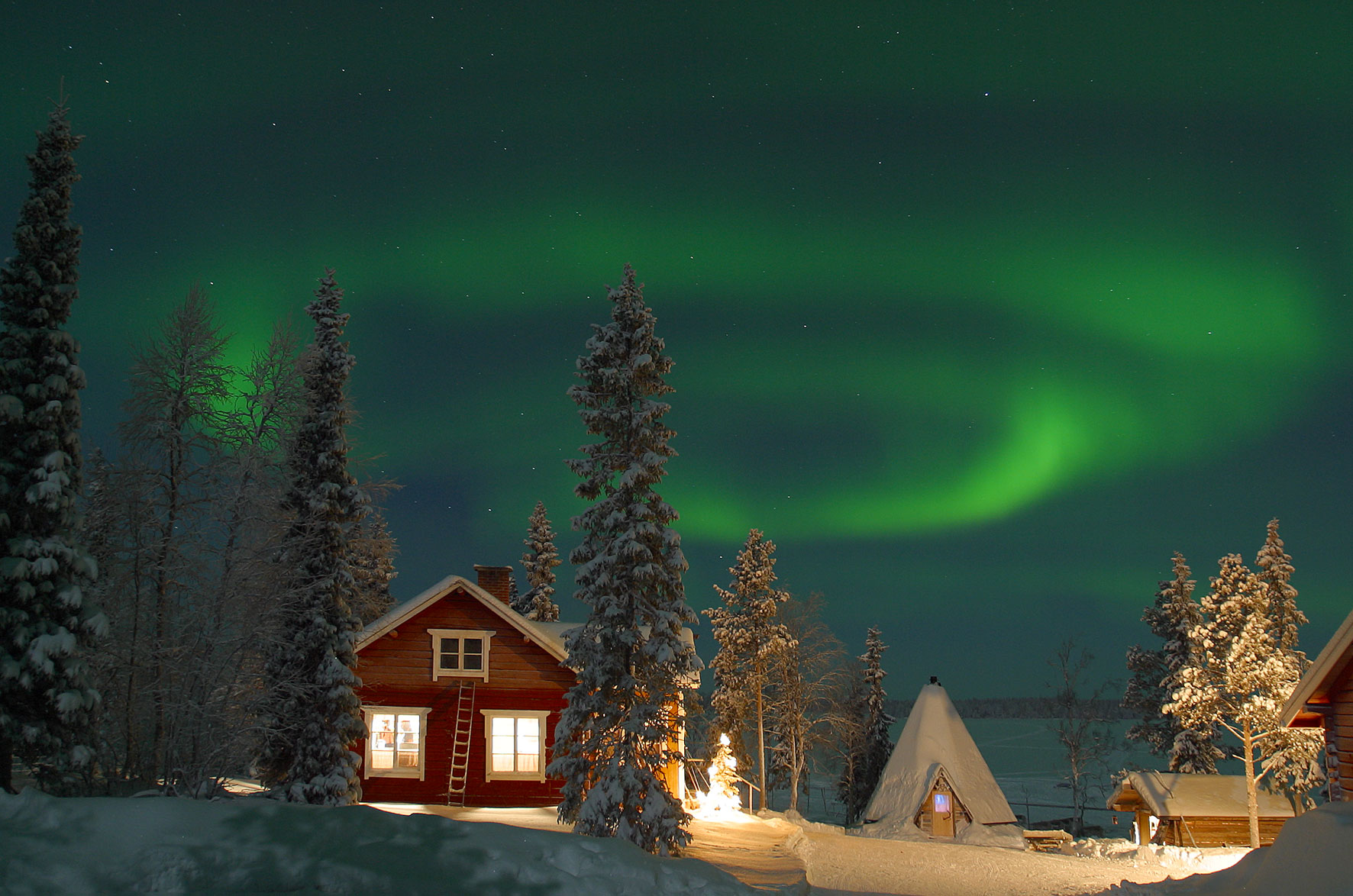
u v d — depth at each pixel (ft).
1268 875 41.06
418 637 99.86
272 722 80.89
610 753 75.05
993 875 86.17
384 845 38.06
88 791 68.59
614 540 78.28
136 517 79.56
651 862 41.96
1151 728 179.01
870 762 196.03
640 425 80.18
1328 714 62.03
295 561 85.87
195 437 82.12
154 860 33.45
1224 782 134.00
